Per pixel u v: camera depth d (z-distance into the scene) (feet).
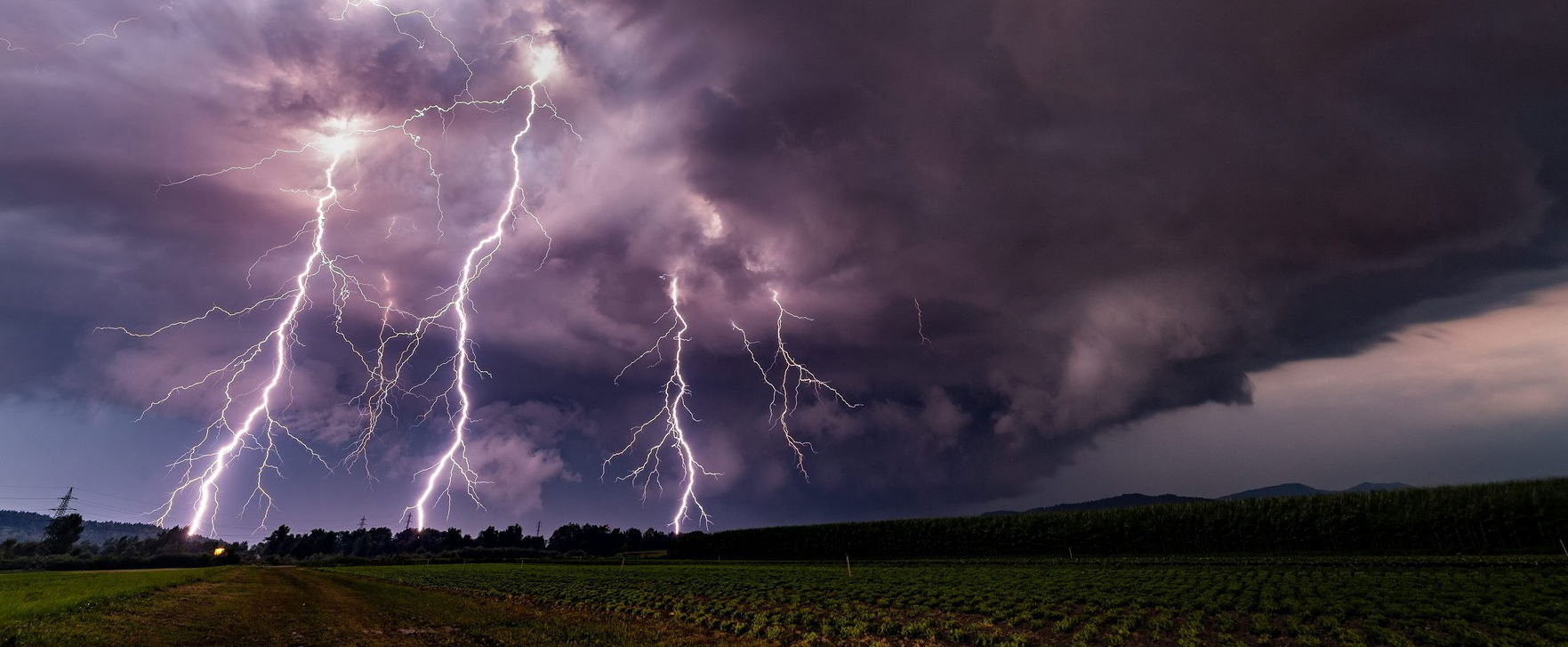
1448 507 128.67
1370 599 69.10
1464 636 54.08
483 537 379.35
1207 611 69.62
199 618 67.21
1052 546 172.96
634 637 66.64
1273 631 61.00
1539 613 59.72
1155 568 113.09
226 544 319.47
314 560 281.95
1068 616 70.54
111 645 50.83
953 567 137.59
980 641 62.59
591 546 372.79
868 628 70.23
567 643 62.85
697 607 86.89
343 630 66.03
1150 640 61.77
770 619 76.64
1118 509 170.09
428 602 97.45
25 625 53.93
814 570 142.72
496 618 79.82
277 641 58.34
